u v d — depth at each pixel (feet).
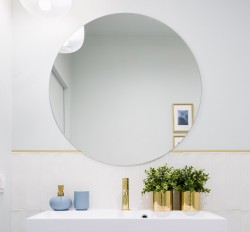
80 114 8.61
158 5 8.84
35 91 8.64
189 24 8.82
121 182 8.46
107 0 8.83
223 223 6.93
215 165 8.54
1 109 7.94
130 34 8.78
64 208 8.05
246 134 8.64
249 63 8.80
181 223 6.92
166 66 8.73
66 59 8.71
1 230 7.78
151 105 8.65
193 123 8.62
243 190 8.51
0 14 7.97
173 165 8.52
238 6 8.89
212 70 8.74
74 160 8.51
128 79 8.70
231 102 8.70
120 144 8.56
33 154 8.51
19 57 8.70
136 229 6.91
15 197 8.42
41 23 8.76
